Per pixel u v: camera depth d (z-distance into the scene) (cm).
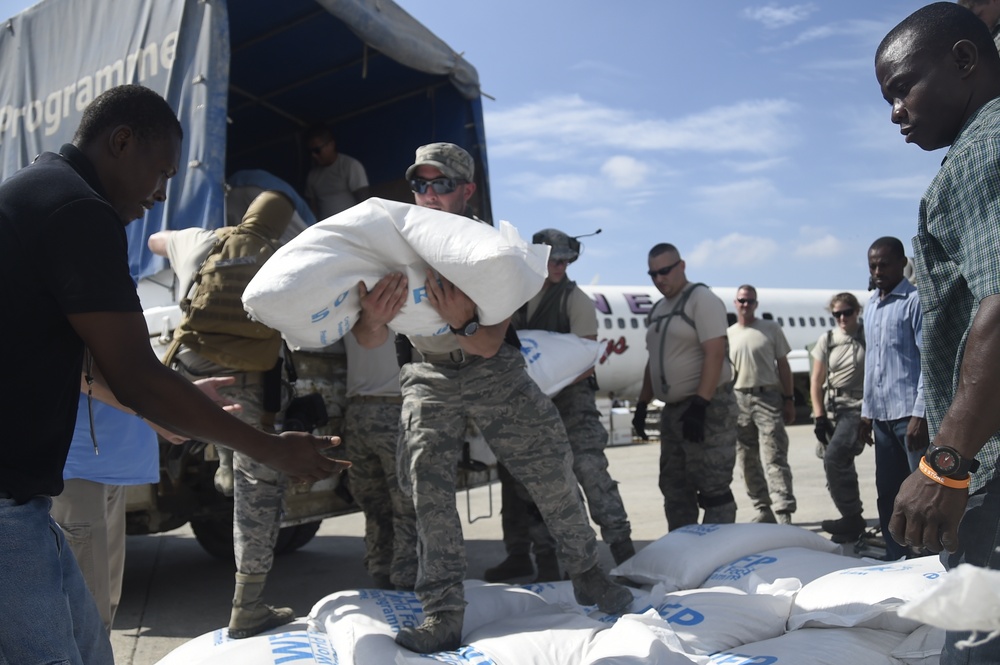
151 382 141
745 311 557
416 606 267
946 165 143
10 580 125
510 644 226
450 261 211
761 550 302
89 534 230
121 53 407
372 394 342
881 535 451
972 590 88
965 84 152
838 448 489
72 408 144
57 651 128
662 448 431
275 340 302
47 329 136
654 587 279
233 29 498
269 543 284
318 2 427
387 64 533
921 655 203
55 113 442
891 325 379
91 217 138
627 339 1584
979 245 133
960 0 244
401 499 331
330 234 213
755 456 551
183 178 365
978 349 130
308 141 552
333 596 271
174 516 416
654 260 425
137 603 399
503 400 247
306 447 164
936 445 133
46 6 457
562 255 387
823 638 222
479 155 538
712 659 221
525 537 418
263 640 237
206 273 300
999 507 138
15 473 132
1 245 133
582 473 372
